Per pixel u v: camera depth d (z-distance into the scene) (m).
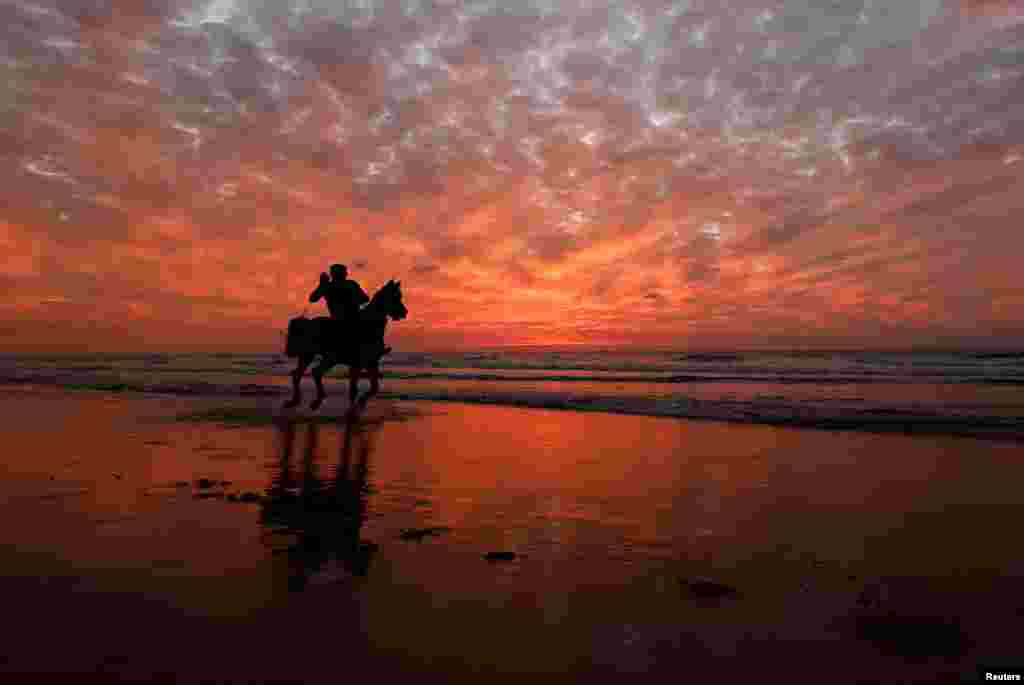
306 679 2.25
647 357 44.84
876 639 2.62
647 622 2.80
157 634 2.60
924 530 4.33
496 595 3.11
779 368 29.81
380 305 12.26
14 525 4.23
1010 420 10.12
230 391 16.97
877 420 10.44
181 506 4.82
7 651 2.44
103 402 13.74
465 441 8.59
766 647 2.56
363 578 3.33
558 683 2.26
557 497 5.33
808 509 4.93
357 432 9.39
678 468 6.69
